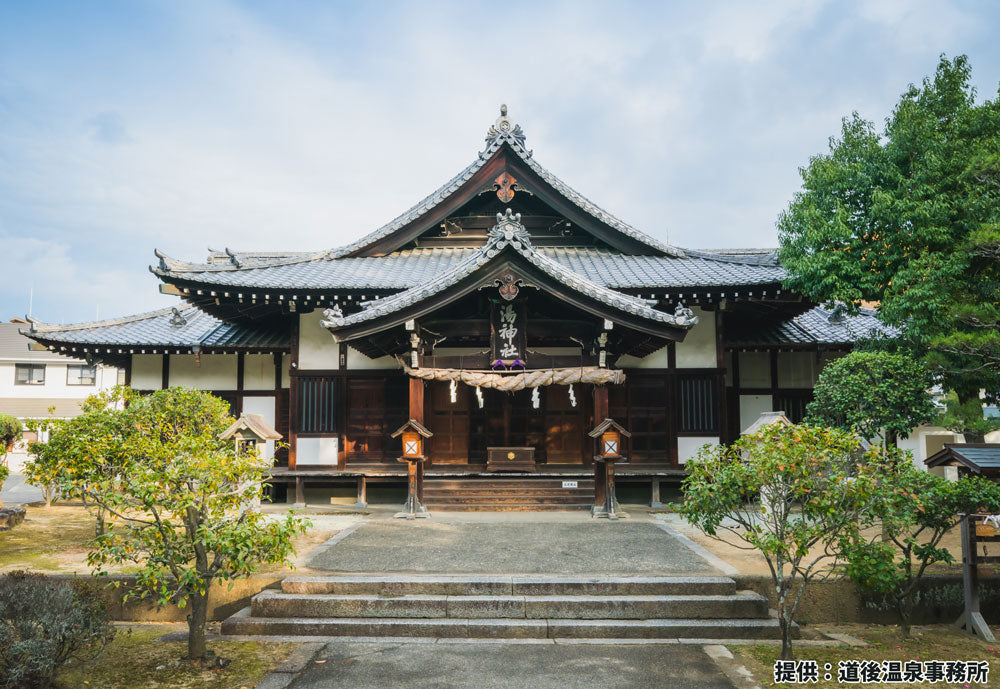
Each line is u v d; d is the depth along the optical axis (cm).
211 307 1783
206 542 650
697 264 1789
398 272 1762
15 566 984
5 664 538
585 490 1544
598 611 829
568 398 1728
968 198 1162
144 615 900
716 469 728
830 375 1204
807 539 679
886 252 1300
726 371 1852
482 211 1992
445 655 729
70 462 724
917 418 1134
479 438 1717
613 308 1377
